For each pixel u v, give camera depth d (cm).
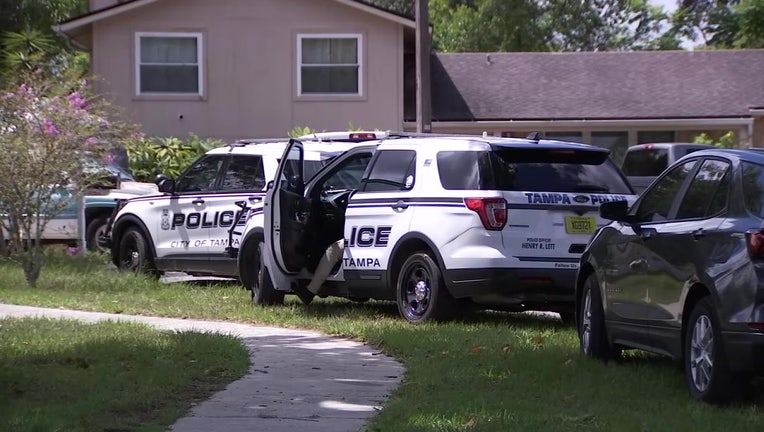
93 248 2628
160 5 3662
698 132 3897
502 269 1434
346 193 1714
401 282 1564
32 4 4278
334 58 3684
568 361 1223
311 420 953
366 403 1024
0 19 4194
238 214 1956
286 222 1645
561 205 1466
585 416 941
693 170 1090
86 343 1292
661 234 1075
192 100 3678
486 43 6153
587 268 1280
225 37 3675
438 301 1500
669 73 4106
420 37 2864
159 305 1770
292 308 1730
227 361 1216
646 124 3834
